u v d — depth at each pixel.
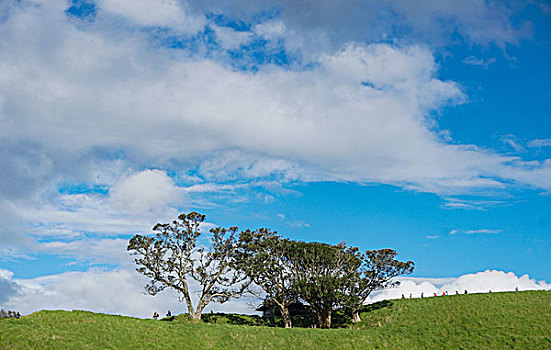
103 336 51.25
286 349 58.38
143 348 50.97
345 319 88.31
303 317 92.38
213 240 83.88
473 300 81.25
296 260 87.69
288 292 85.75
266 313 94.62
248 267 83.38
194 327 62.44
